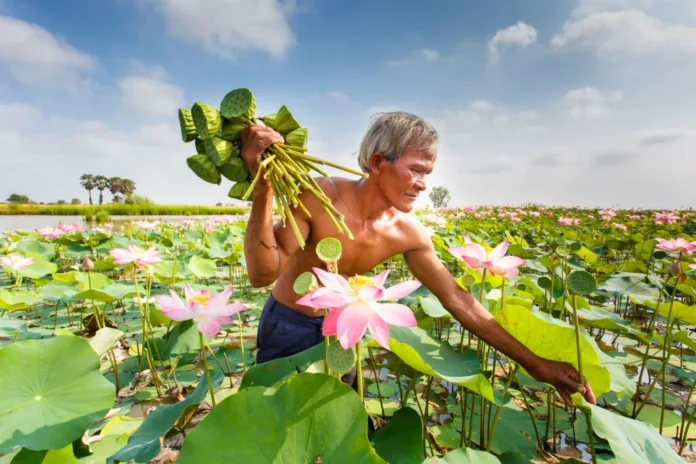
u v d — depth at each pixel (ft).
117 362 10.67
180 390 9.16
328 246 3.73
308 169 4.60
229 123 4.23
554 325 5.16
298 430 3.67
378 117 5.68
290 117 4.53
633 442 4.35
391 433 5.41
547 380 5.47
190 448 3.58
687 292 9.82
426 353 5.83
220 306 4.74
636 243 22.84
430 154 5.54
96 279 12.55
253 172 4.36
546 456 6.84
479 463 4.25
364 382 9.09
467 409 8.05
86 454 5.06
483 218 52.39
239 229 28.96
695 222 37.58
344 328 3.24
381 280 3.81
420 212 37.83
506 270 5.74
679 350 11.41
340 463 3.47
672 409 8.30
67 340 4.99
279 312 6.83
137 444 4.55
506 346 5.69
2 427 3.97
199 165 4.44
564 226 34.42
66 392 4.57
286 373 5.24
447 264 17.38
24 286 18.78
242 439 3.64
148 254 9.27
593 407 4.72
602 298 13.62
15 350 4.66
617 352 10.29
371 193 5.83
